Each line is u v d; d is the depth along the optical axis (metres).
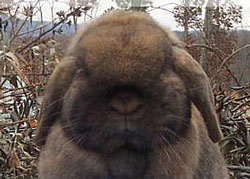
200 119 0.58
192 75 0.53
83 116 0.48
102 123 0.48
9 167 0.81
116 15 0.54
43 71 0.89
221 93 0.90
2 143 0.81
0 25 0.90
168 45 0.51
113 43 0.48
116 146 0.49
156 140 0.49
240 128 0.89
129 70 0.47
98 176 0.51
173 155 0.52
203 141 0.60
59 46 0.96
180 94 0.50
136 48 0.48
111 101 0.47
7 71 0.86
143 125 0.48
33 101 0.85
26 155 0.81
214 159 0.64
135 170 0.51
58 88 0.53
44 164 0.57
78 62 0.51
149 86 0.47
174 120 0.50
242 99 0.93
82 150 0.51
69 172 0.53
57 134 0.54
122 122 0.47
